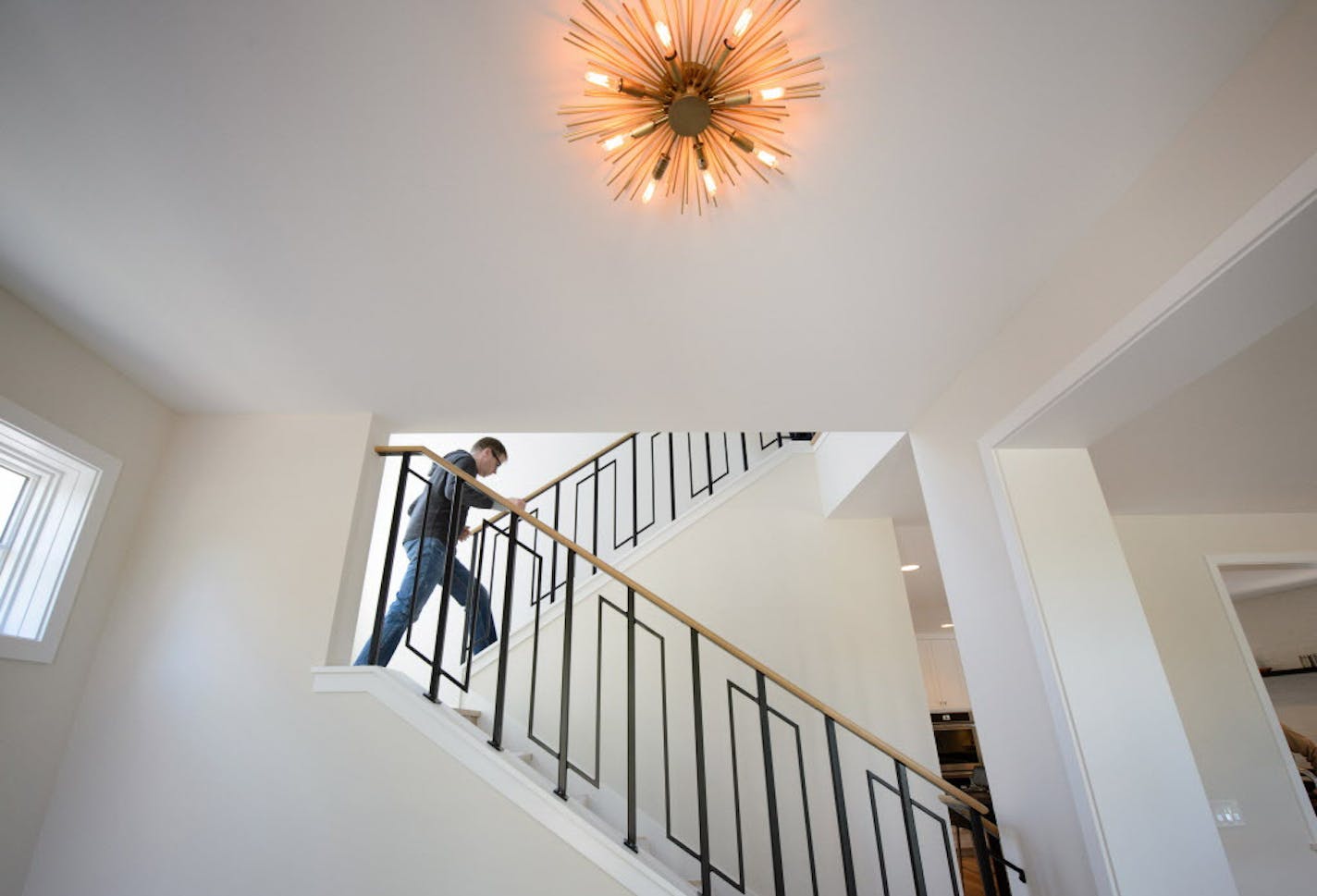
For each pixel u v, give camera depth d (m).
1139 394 1.76
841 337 2.10
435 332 2.04
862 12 1.13
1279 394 2.36
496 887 1.88
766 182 1.47
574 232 1.62
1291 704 5.36
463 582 3.36
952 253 1.73
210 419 2.55
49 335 1.97
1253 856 3.19
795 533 3.80
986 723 2.18
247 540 2.33
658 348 2.14
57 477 2.11
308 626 2.20
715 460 4.58
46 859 1.90
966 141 1.39
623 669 3.33
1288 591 5.45
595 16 1.12
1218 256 1.29
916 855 2.00
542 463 4.56
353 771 2.01
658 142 1.32
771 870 3.07
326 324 2.00
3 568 1.97
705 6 1.13
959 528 2.32
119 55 1.18
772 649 3.52
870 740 2.11
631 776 2.09
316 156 1.39
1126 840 1.66
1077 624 1.91
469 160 1.41
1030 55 1.21
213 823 1.95
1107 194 1.55
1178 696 3.53
